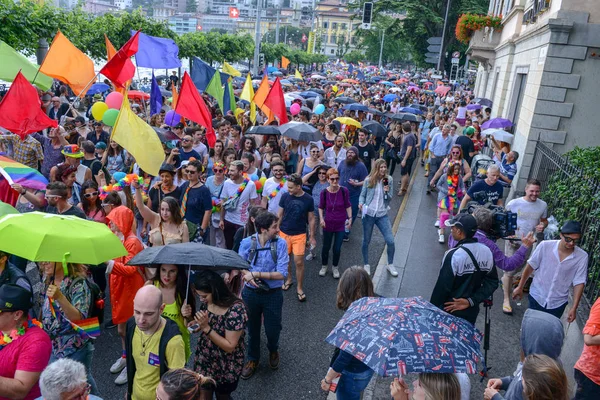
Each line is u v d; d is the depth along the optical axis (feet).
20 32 43.29
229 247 24.97
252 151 32.68
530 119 36.76
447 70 186.91
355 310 11.26
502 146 35.37
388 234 26.21
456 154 31.81
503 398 11.10
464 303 15.19
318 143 34.83
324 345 19.88
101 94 60.34
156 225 19.89
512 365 19.07
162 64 37.27
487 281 15.60
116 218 17.80
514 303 23.88
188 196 22.71
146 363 11.75
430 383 9.50
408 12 164.45
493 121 42.39
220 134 37.04
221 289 12.90
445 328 10.17
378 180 26.02
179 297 13.64
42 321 13.02
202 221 22.95
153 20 72.74
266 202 26.16
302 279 23.34
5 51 32.40
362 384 13.11
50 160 28.99
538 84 35.78
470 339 10.18
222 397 13.57
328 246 26.00
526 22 46.68
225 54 111.14
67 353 13.03
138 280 16.62
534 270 18.20
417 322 10.18
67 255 11.74
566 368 18.02
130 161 31.14
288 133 31.60
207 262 12.64
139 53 36.68
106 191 20.03
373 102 73.20
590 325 13.12
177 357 11.54
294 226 22.82
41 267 14.03
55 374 9.27
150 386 11.87
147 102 52.42
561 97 34.91
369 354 9.64
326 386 12.90
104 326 20.15
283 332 20.65
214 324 12.82
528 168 36.42
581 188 21.04
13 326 10.87
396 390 10.33
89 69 32.65
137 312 11.09
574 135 35.22
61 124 35.35
